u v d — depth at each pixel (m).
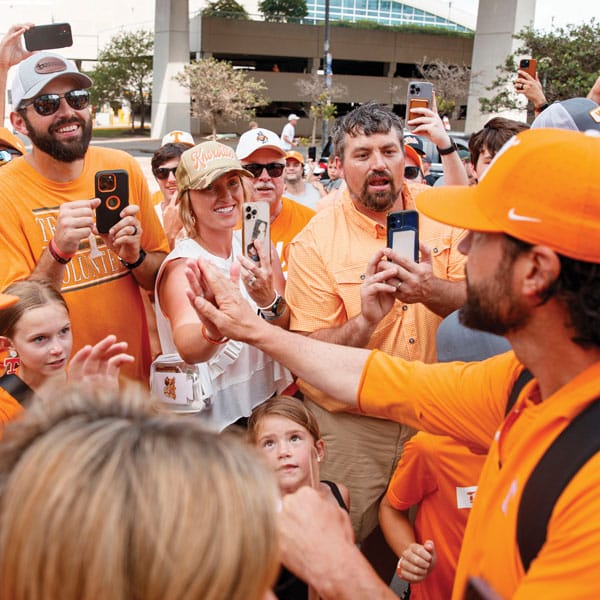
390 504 2.48
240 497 0.81
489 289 1.22
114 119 44.84
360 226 2.71
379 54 42.91
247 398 2.77
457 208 1.27
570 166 1.10
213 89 31.44
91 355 1.82
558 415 1.11
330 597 1.31
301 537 1.35
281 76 41.34
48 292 2.26
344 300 2.63
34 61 2.73
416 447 2.27
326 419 2.71
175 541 0.75
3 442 0.88
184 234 3.24
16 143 4.43
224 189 2.70
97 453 0.79
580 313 1.13
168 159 4.62
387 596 1.31
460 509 2.20
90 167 2.99
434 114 3.74
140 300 3.12
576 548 1.02
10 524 0.77
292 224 4.27
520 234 1.14
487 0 24.33
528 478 1.12
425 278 2.29
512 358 1.50
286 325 2.71
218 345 2.23
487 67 24.61
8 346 2.23
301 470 2.34
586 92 13.92
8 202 2.76
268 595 1.08
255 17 41.00
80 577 0.73
